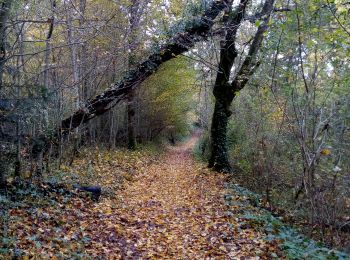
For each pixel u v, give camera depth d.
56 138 11.77
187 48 13.80
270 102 10.38
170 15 14.95
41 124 10.20
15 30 8.44
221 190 11.99
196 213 9.26
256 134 11.07
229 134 18.34
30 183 8.75
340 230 6.79
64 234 6.54
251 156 12.59
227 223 7.89
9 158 8.38
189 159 27.94
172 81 22.45
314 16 7.36
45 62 10.16
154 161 23.31
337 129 6.78
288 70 8.27
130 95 20.56
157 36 13.84
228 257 6.05
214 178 14.48
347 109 6.80
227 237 7.08
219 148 16.12
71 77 13.32
